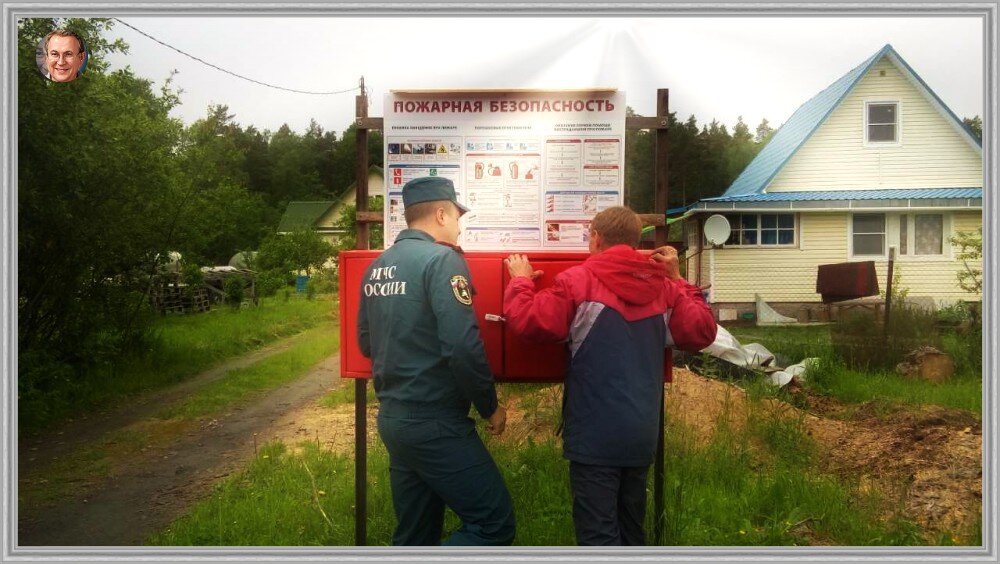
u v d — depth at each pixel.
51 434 5.88
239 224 10.17
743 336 10.19
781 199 11.73
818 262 11.90
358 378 3.16
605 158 3.09
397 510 2.73
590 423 2.54
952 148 11.71
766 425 4.94
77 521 3.89
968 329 8.39
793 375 7.11
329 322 11.70
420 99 3.11
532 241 3.10
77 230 7.25
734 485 4.01
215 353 9.23
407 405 2.52
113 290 8.53
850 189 11.89
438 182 2.77
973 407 6.18
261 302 11.95
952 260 11.62
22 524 3.86
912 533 3.37
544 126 3.10
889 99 11.79
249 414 6.39
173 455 5.17
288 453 4.93
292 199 9.22
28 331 7.35
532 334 2.55
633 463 2.55
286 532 3.47
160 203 8.54
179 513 3.98
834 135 11.91
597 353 2.54
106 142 7.43
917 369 7.55
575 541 3.25
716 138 11.87
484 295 3.04
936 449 4.67
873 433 5.23
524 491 3.75
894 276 10.87
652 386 2.59
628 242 2.67
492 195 3.10
